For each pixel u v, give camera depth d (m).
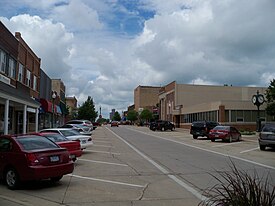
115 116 188.62
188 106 67.69
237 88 75.19
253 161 17.31
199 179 11.91
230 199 5.66
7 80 27.88
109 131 54.38
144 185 10.82
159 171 13.70
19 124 35.53
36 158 9.81
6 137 10.67
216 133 30.61
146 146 26.02
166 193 9.66
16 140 10.38
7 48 28.17
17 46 31.31
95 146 25.27
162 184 11.01
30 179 9.71
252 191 5.49
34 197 9.12
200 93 74.00
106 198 9.01
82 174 12.81
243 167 15.08
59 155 10.36
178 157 18.75
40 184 10.88
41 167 9.78
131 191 9.91
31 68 37.97
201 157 18.83
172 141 31.69
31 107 31.14
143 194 9.52
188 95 73.62
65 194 9.46
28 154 9.81
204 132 34.78
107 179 11.82
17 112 35.03
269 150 23.47
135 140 32.91
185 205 8.30
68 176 12.35
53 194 9.46
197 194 9.54
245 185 5.89
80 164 15.60
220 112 49.34
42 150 10.07
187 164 15.87
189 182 11.36
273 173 13.38
